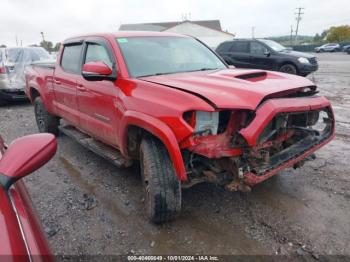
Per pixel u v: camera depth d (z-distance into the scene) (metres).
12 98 9.33
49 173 4.38
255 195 3.56
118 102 3.31
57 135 5.99
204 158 2.82
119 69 3.45
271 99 2.67
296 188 3.69
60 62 5.04
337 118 6.89
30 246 1.43
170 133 2.63
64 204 3.52
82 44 4.41
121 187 3.88
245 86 2.81
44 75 5.48
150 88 3.00
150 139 2.98
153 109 2.82
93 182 4.04
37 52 10.26
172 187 2.85
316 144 3.13
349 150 4.88
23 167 1.60
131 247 2.78
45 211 3.38
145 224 3.10
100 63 3.37
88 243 2.84
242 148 2.60
